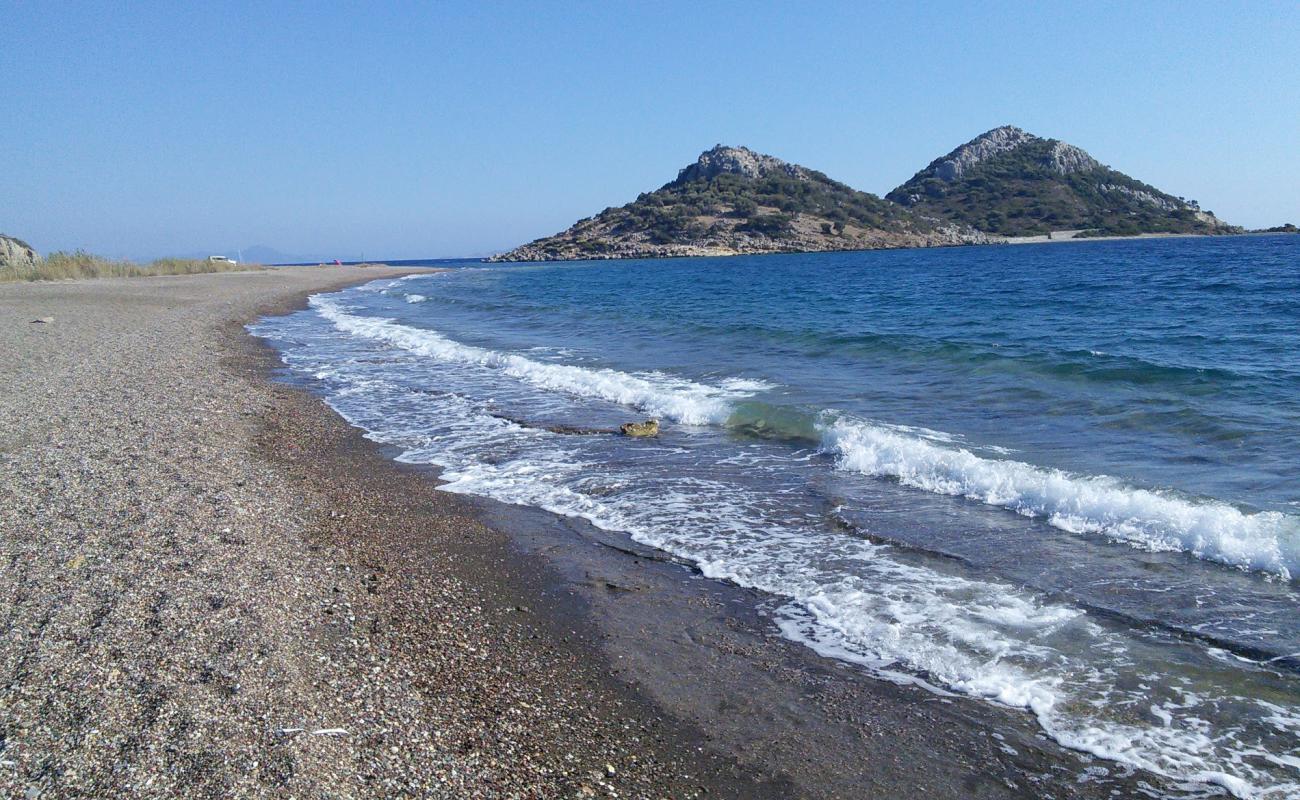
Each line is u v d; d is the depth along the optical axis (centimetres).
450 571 624
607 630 529
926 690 450
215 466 855
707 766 385
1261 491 718
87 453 867
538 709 431
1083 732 406
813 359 1590
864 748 399
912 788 369
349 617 525
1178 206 14812
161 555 588
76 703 390
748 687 457
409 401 1298
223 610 503
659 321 2417
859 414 1088
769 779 376
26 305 2570
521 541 689
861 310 2591
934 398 1175
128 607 498
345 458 954
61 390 1226
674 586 598
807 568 620
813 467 886
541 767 377
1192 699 429
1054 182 15388
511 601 572
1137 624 510
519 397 1316
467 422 1146
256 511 718
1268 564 576
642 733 413
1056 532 669
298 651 465
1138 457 843
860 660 484
